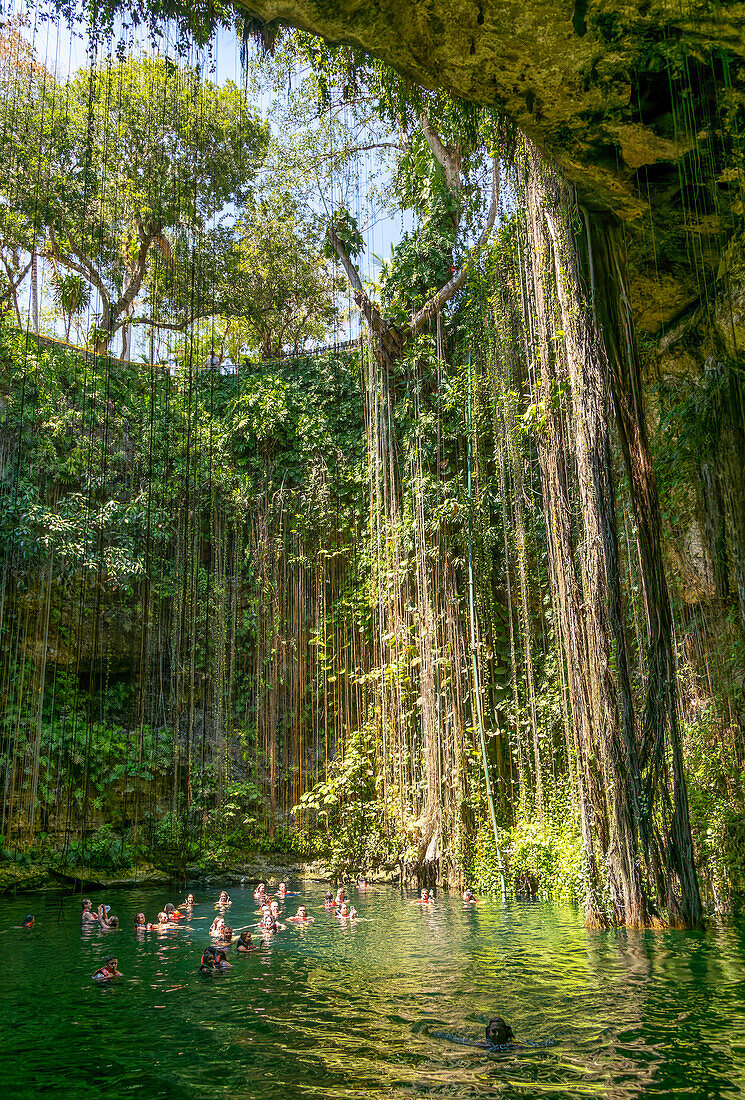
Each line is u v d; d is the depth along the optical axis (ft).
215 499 55.47
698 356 32.76
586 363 26.96
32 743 47.26
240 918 35.35
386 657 49.52
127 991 20.44
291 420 56.49
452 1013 17.47
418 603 47.19
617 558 26.30
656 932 25.07
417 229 50.29
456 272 49.16
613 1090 12.46
